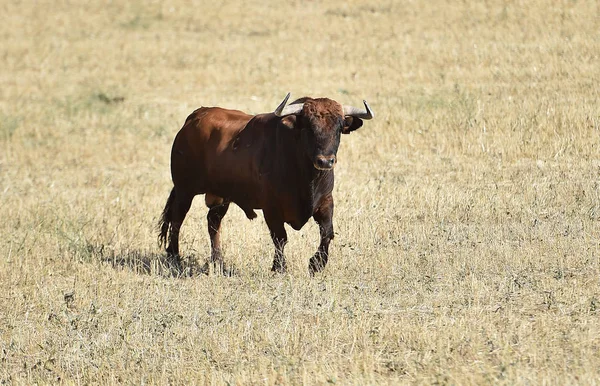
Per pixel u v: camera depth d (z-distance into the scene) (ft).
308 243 133.69
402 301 107.14
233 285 119.24
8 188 197.36
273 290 114.62
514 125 202.49
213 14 377.50
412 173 184.24
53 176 208.85
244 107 249.34
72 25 384.88
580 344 88.28
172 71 304.91
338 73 278.46
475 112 214.69
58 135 242.37
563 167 176.76
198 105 258.57
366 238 134.41
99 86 292.81
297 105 116.88
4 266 132.05
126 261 135.54
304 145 115.96
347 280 117.70
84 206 173.17
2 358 97.81
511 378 80.94
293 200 120.26
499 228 135.03
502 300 104.37
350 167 192.65
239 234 141.79
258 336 98.17
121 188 192.44
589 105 208.64
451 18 318.04
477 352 88.69
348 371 88.12
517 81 242.99
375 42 306.35
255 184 124.06
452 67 266.77
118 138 237.45
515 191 159.63
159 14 386.73
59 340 102.58
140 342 99.25
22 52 346.13
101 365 93.61
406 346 92.68
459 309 102.37
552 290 105.91
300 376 86.84
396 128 213.05
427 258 121.60
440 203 152.56
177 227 137.69
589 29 280.31
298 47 315.17
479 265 117.19
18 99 283.59
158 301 112.57
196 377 88.94
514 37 285.23
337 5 363.15
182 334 100.53
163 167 213.05
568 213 142.00
